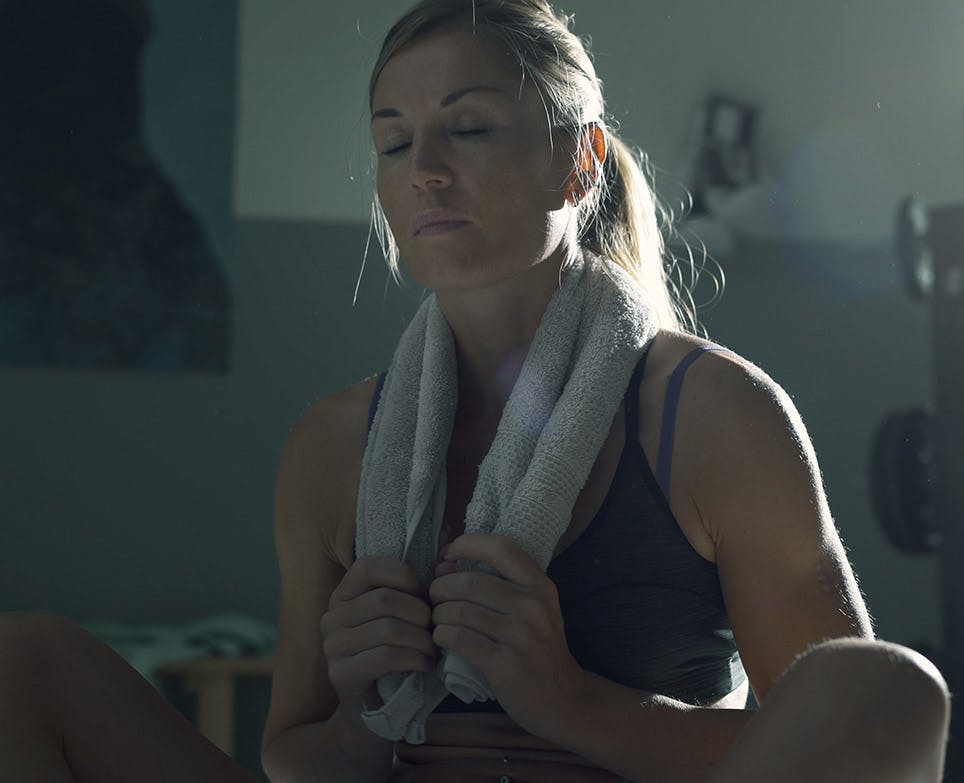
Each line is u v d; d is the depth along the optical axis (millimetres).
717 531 1282
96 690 1171
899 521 4406
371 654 1235
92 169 4594
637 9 4492
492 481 1308
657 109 4496
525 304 1400
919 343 4543
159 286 4590
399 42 1354
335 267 4629
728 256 4535
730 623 1319
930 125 4543
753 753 942
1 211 4547
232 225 4617
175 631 4113
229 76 4648
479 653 1187
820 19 4547
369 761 1351
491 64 1321
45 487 4480
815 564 1259
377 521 1356
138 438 4531
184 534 4512
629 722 1208
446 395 1402
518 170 1320
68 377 4531
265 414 4586
